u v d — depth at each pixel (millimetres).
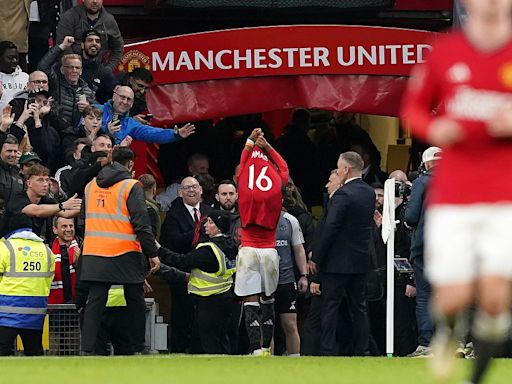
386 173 73562
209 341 57312
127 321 51656
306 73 69312
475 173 24375
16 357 46844
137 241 51062
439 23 74938
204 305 56938
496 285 24016
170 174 71750
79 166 55562
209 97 69188
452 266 24250
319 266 55438
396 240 59844
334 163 73750
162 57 69000
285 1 71250
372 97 69375
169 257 57062
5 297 50844
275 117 81562
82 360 43031
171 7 71062
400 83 69750
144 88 66000
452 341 25781
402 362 42969
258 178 52375
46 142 59594
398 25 74625
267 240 52844
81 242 55781
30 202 52406
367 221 55406
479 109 24406
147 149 72188
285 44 69312
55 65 61750
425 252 52031
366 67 69375
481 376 25938
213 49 69188
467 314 38344
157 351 57250
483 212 24250
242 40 69250
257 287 52781
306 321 57406
